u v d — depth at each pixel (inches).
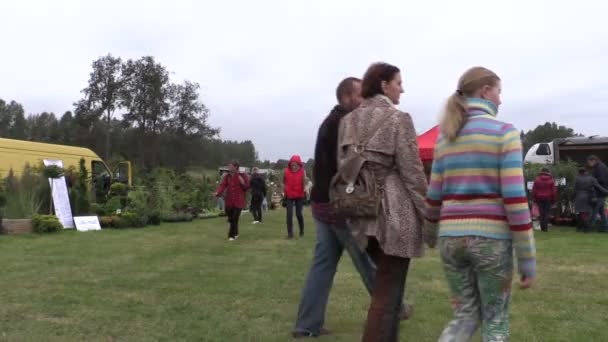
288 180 478.9
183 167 2133.4
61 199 545.0
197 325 181.0
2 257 327.6
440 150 119.3
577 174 613.6
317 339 166.4
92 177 728.3
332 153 161.2
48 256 333.7
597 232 551.2
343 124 138.9
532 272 108.7
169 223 664.4
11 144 685.3
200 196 877.2
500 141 110.7
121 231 525.3
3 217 491.2
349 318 191.2
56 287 237.9
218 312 198.2
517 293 233.1
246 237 478.0
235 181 458.6
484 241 109.9
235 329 177.0
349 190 130.1
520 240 107.7
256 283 252.8
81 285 243.3
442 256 118.5
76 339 164.6
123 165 907.4
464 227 111.9
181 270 288.2
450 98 119.0
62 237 450.9
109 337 167.5
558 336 171.6
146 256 341.4
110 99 2043.6
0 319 185.5
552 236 505.0
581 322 187.9
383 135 130.3
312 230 554.6
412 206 128.6
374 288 133.1
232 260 329.1
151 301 214.4
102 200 674.8
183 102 2139.5
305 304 169.5
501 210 110.9
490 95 118.4
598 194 551.2
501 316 113.7
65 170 630.5
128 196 636.7
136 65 2066.9
